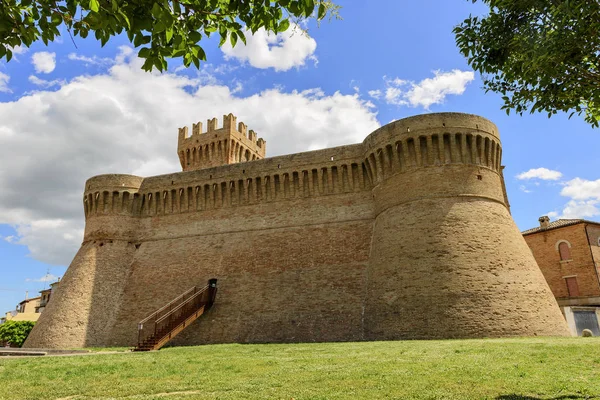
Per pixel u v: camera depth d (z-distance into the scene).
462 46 13.60
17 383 15.98
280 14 9.39
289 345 30.14
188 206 49.62
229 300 41.00
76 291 45.62
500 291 30.91
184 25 9.17
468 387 12.07
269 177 46.19
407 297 32.28
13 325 73.81
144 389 13.88
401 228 35.62
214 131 63.44
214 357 23.39
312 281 38.84
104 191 51.22
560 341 23.14
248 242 44.25
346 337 34.19
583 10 10.16
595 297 48.25
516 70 12.71
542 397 10.74
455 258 32.28
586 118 13.55
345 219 41.41
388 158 38.97
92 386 14.80
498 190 37.38
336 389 12.46
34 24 8.71
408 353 20.42
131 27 8.17
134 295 45.88
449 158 36.56
